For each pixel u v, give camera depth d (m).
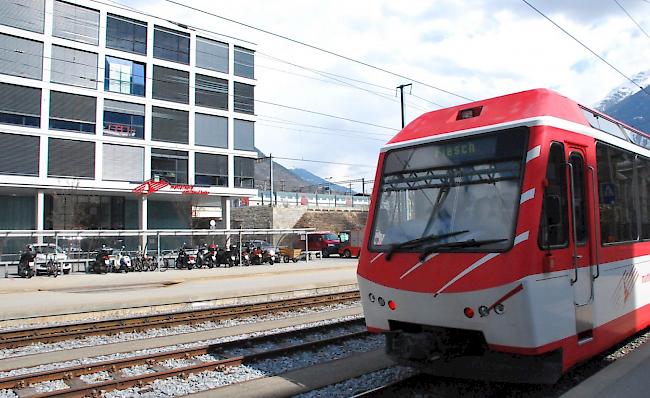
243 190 48.97
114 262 27.33
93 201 43.94
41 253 25.72
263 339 10.00
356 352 9.07
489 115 6.53
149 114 44.00
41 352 9.60
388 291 6.46
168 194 45.31
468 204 6.14
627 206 7.96
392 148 7.16
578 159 6.65
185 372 7.66
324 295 17.22
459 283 5.82
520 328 5.52
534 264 5.58
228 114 48.47
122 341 10.50
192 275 24.75
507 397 6.44
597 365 7.82
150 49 44.19
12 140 37.88
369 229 6.94
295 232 34.25
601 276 6.87
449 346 6.10
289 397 6.70
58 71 39.84
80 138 40.59
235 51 49.28
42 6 39.19
